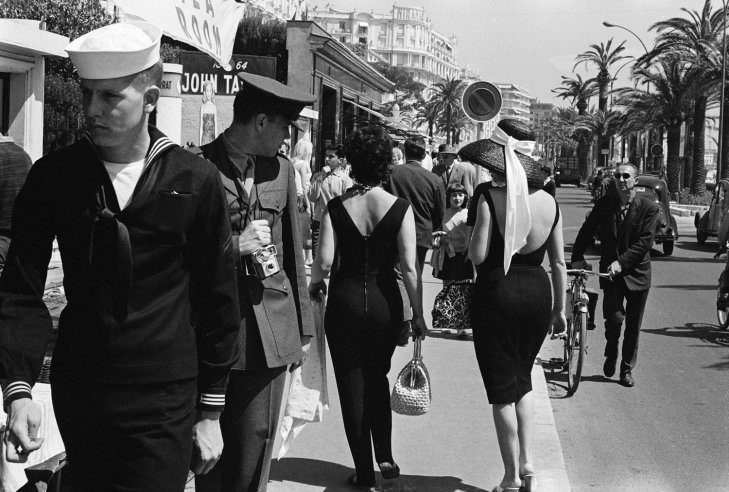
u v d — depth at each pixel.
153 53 2.69
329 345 5.21
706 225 26.62
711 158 112.75
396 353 9.25
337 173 14.27
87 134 2.76
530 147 5.28
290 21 31.89
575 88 97.31
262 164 4.16
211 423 2.93
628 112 57.31
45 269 2.82
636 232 8.45
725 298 11.95
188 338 2.80
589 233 8.63
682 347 10.90
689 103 48.12
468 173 14.37
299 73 32.06
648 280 8.61
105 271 2.70
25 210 2.76
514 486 5.21
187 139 24.84
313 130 32.25
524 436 5.28
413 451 6.11
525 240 5.13
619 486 5.92
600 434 7.16
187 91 24.97
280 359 4.00
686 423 7.54
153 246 2.72
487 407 7.28
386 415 5.31
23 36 11.62
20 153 4.41
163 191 2.73
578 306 8.32
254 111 3.99
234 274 2.93
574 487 5.89
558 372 9.16
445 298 7.05
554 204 5.35
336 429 6.62
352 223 5.09
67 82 16.80
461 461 5.94
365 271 5.10
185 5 6.36
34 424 2.69
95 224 2.69
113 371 2.69
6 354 2.69
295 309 4.15
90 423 2.71
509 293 5.16
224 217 2.88
